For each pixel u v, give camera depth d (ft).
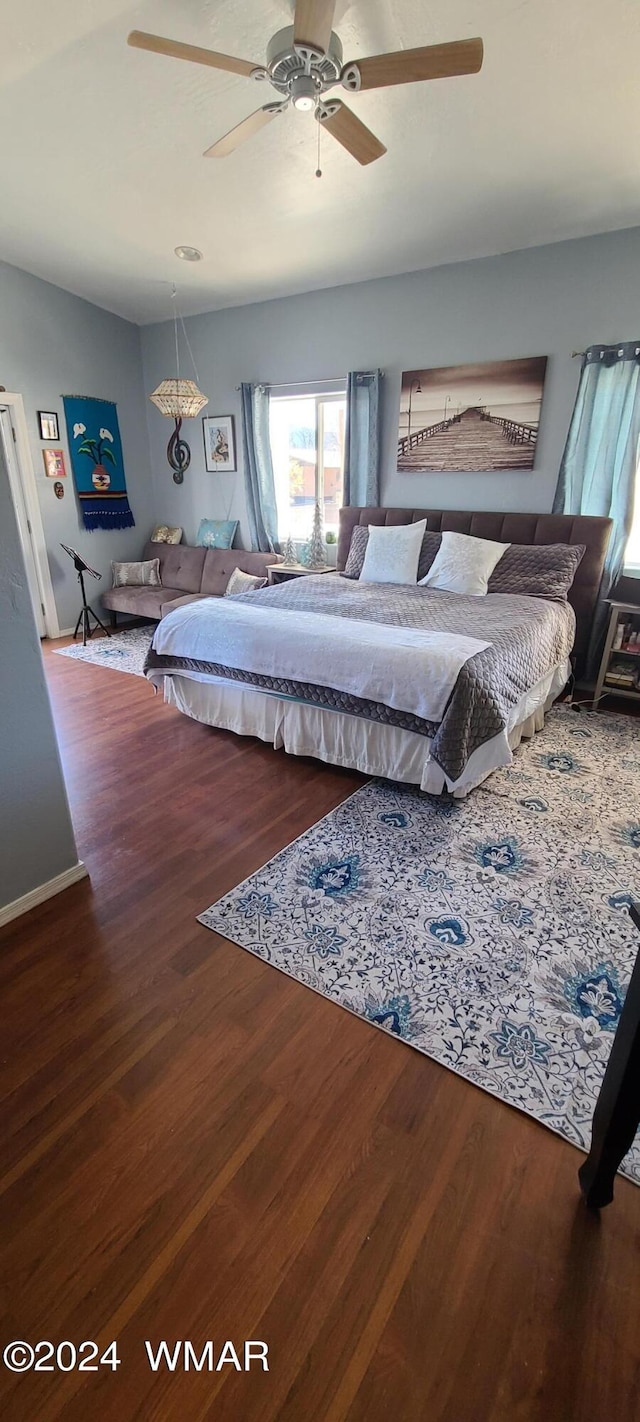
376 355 14.24
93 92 8.34
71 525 17.31
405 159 9.34
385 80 6.10
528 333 12.25
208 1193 3.83
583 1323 3.24
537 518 12.66
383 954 5.69
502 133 8.61
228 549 17.98
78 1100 4.40
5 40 7.49
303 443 16.51
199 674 10.25
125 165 10.00
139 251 13.20
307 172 9.91
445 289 12.92
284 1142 4.12
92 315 16.60
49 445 16.20
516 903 6.34
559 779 9.02
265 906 6.33
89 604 18.31
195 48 5.98
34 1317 3.26
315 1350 3.14
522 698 9.26
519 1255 3.52
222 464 17.93
